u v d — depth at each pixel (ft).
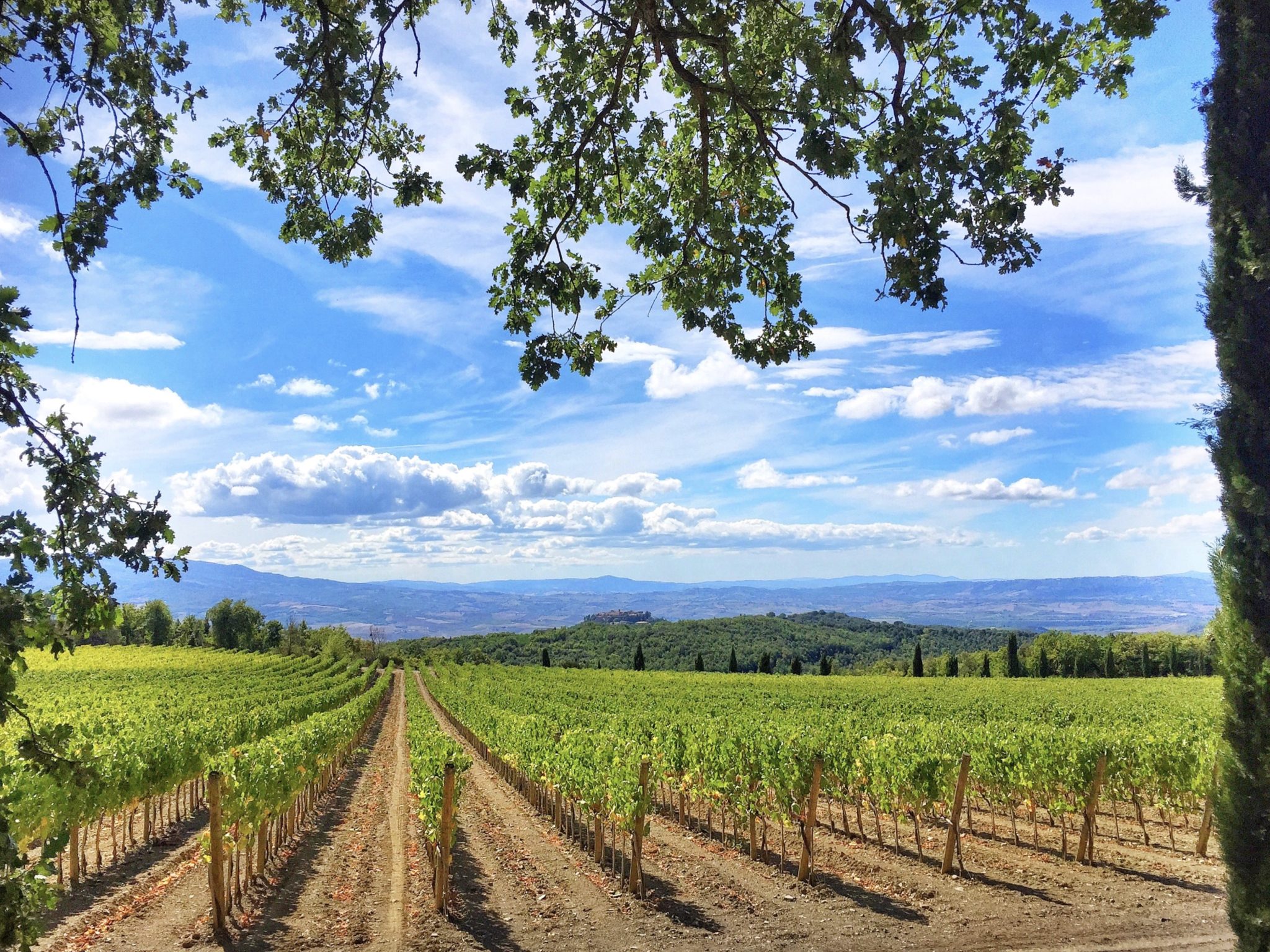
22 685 121.49
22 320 10.21
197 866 32.99
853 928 24.07
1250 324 12.56
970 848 35.24
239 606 332.39
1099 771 32.24
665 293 23.85
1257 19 12.56
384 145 22.44
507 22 21.84
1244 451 12.58
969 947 22.34
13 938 9.96
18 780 25.05
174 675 152.05
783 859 32.71
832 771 37.55
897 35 16.16
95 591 10.72
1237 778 12.72
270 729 68.85
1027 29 16.87
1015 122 17.02
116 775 31.65
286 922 25.39
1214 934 23.26
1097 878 29.68
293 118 22.24
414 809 48.57
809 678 204.03
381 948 22.88
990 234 17.63
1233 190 12.62
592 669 268.82
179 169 17.19
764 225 23.54
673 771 43.52
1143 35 17.30
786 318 23.07
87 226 15.34
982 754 38.45
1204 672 239.09
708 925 24.62
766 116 20.67
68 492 10.57
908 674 249.55
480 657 352.49
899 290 16.38
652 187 24.98
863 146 18.74
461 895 28.50
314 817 46.47
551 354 21.95
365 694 127.54
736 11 19.69
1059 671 255.70
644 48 22.22
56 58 15.07
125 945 23.06
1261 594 12.39
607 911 26.27
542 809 48.19
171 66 16.97
